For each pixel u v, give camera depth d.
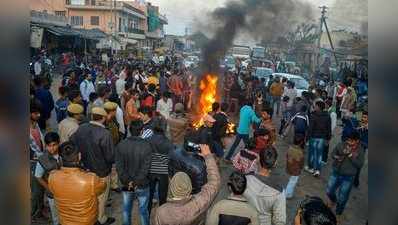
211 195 3.65
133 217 6.19
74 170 3.90
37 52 25.31
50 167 4.71
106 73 17.78
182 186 3.43
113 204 6.61
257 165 4.54
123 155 4.98
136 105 9.41
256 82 16.66
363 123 7.55
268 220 3.72
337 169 6.16
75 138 5.15
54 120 12.18
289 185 6.89
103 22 49.88
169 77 16.16
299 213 2.38
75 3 49.97
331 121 8.79
